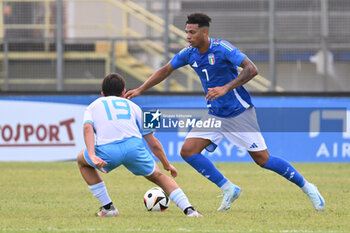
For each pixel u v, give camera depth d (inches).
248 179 1529.3
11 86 2110.0
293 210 1001.5
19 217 911.0
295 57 2095.2
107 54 2118.6
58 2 2090.3
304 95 1897.1
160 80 1023.6
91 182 904.3
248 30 2107.5
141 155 864.9
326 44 2095.2
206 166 984.3
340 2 2101.4
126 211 985.5
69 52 2113.7
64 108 1897.1
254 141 979.9
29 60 2106.3
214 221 858.1
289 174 977.5
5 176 1567.4
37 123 1898.4
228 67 971.3
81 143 1897.1
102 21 2203.5
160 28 2199.8
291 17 2100.1
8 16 2151.8
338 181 1483.8
